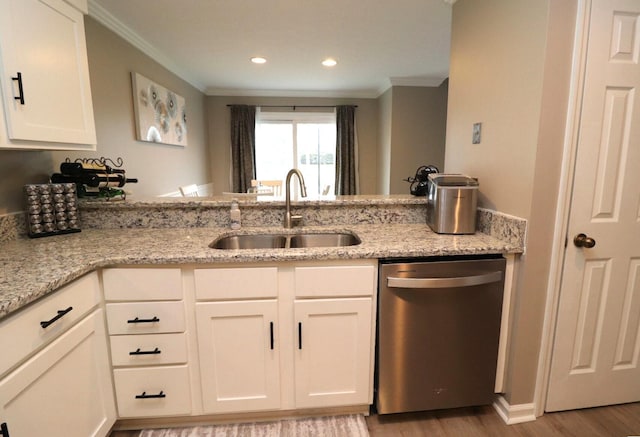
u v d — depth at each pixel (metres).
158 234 1.68
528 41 1.34
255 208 1.85
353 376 1.48
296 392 1.47
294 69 3.70
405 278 1.36
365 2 2.09
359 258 1.36
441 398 1.53
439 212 1.64
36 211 1.58
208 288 1.34
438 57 3.25
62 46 1.40
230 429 1.49
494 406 1.64
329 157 5.35
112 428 1.48
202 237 1.61
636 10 1.26
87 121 1.56
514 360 1.49
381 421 1.54
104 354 1.32
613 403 1.60
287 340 1.42
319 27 2.49
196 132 4.37
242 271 1.33
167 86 3.39
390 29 2.53
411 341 1.45
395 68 3.67
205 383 1.42
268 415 1.54
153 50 2.96
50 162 1.80
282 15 2.28
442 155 4.55
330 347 1.44
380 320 1.41
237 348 1.40
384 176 4.81
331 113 5.14
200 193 4.52
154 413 1.42
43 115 1.31
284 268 1.36
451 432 1.48
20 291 0.92
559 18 1.24
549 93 1.28
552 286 1.43
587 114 1.31
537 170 1.34
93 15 2.12
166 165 3.35
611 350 1.54
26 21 1.22
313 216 1.88
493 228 1.60
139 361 1.37
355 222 1.90
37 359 0.97
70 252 1.34
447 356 1.48
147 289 1.32
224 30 2.54
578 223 1.39
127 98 2.58
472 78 1.76
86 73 1.55
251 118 4.95
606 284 1.46
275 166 5.29
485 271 1.43
